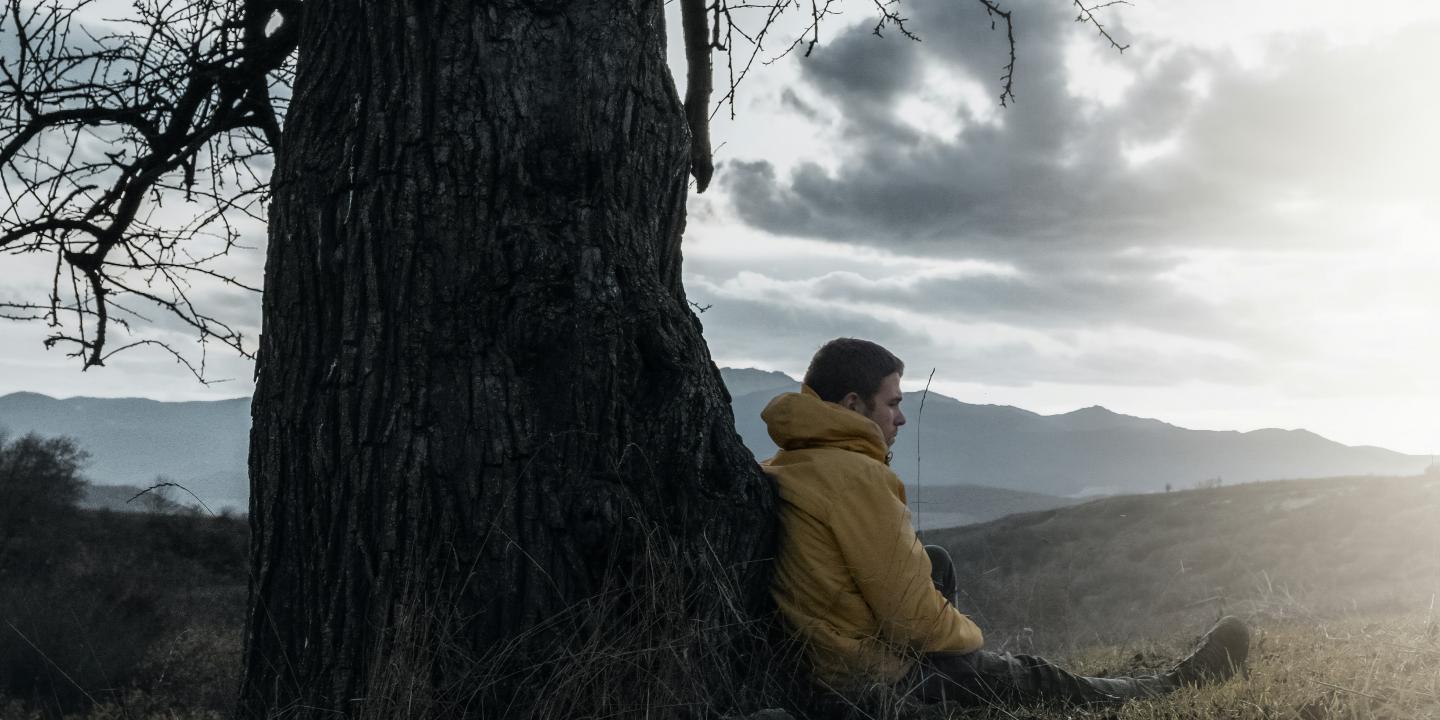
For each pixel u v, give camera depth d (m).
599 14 2.90
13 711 9.30
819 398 3.09
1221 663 3.25
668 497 2.70
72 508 22.75
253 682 2.72
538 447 2.62
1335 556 28.06
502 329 2.68
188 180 5.12
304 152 2.81
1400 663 3.09
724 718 2.48
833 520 2.80
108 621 12.90
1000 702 2.89
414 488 2.58
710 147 5.41
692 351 2.84
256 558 2.78
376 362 2.64
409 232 2.67
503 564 2.55
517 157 2.74
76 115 5.11
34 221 5.28
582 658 2.42
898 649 2.83
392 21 2.77
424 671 2.42
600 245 2.76
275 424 2.74
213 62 4.91
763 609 2.90
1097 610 18.20
